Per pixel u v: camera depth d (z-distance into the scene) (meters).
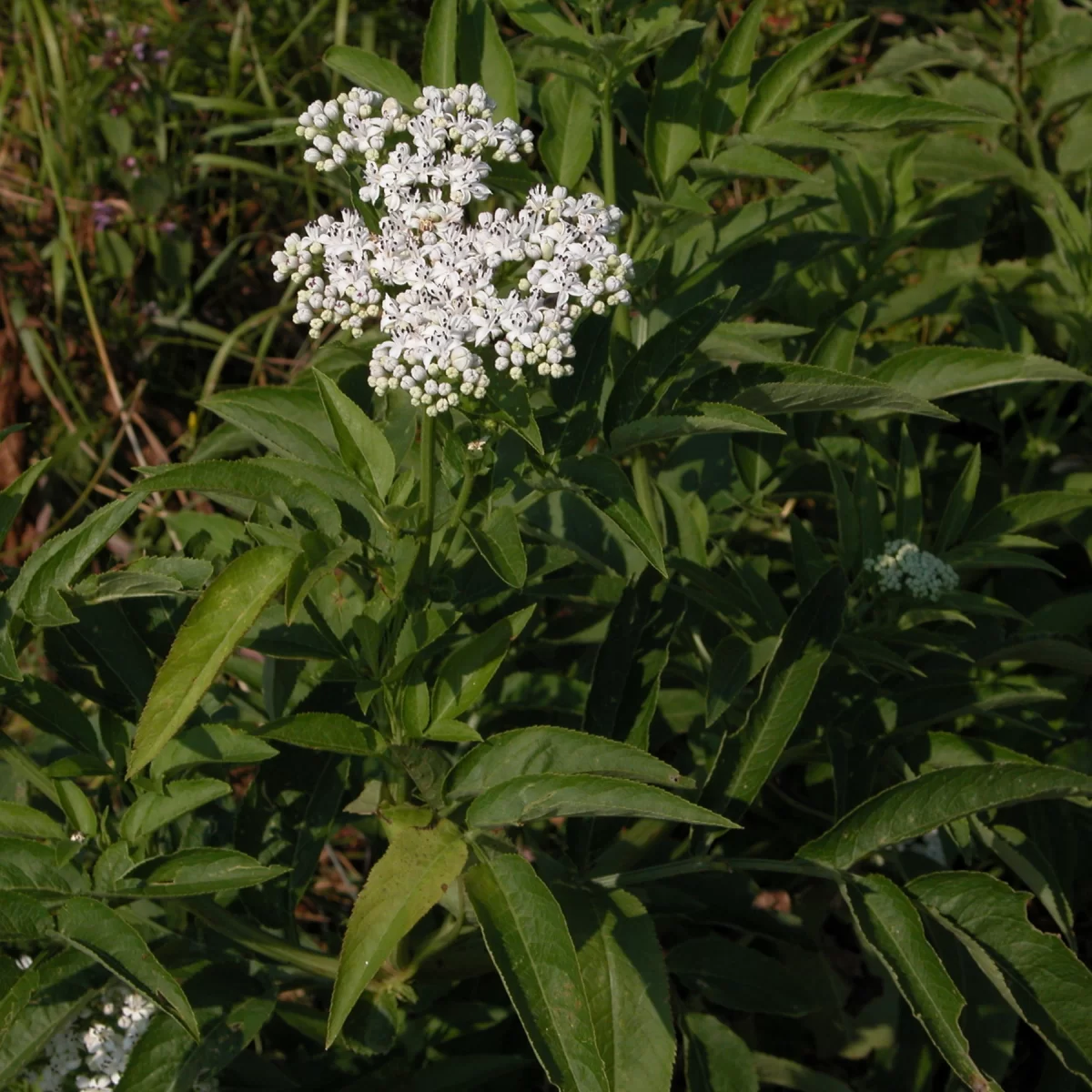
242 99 1.10
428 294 0.54
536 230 0.56
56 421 1.02
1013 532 0.72
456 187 0.55
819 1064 0.75
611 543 0.71
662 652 0.67
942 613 0.67
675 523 0.73
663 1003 0.56
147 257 1.07
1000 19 1.04
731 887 0.67
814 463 0.76
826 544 0.82
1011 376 0.68
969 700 0.69
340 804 0.63
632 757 0.54
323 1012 0.64
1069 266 0.83
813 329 0.71
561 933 0.51
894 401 0.60
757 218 0.71
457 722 0.55
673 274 0.70
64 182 1.06
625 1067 0.55
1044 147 0.99
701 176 0.67
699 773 0.71
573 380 0.59
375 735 0.55
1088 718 0.76
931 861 0.71
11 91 1.09
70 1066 0.60
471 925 0.64
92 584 0.54
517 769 0.54
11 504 0.56
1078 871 0.74
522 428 0.53
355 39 1.10
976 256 0.92
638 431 0.57
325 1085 0.64
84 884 0.55
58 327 1.01
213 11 1.11
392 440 0.59
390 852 0.53
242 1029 0.58
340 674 0.56
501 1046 0.69
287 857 0.63
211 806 0.66
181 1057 0.57
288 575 0.49
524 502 0.59
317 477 0.54
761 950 0.74
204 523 0.73
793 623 0.64
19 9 1.06
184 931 0.64
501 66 0.63
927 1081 0.69
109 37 1.04
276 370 1.05
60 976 0.54
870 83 0.96
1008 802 0.58
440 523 0.56
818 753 0.70
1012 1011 0.67
